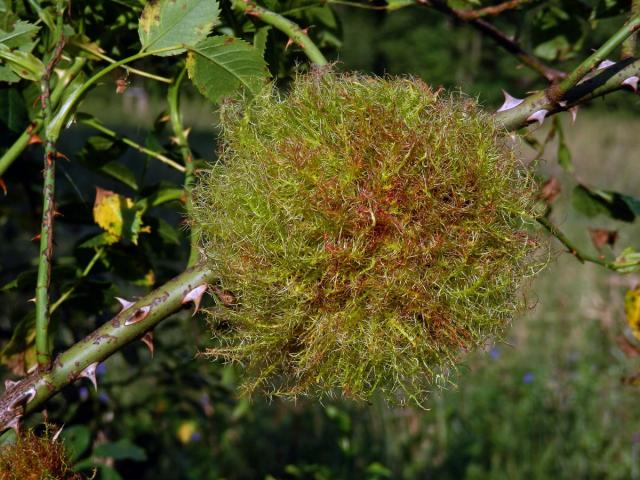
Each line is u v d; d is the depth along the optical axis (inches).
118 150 9.1
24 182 11.0
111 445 10.7
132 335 7.1
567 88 7.3
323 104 6.5
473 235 6.4
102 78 8.1
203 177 7.0
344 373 6.6
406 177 6.3
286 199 6.3
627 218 10.1
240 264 6.4
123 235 8.5
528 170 6.8
